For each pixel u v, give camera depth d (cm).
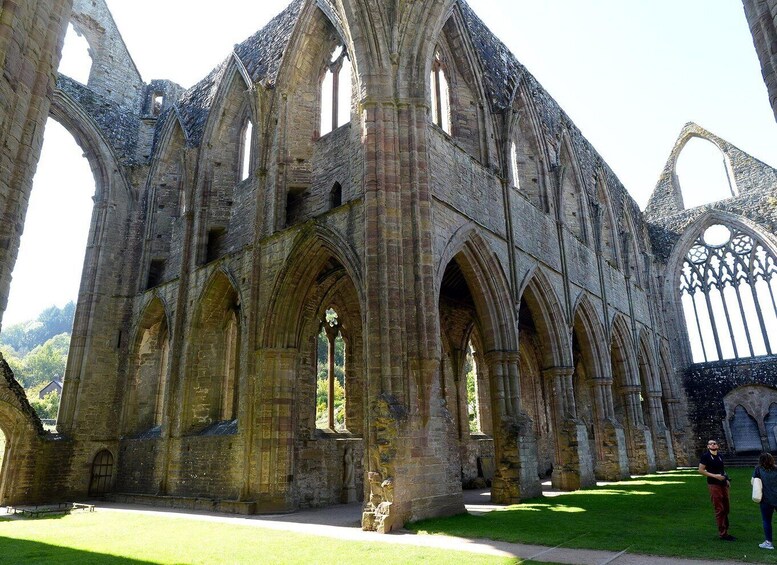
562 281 2677
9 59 918
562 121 3228
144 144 3188
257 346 2027
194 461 2155
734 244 4281
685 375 4234
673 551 959
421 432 1498
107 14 3288
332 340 2472
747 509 1514
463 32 2372
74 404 2586
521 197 2477
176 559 988
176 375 2397
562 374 2442
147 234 2903
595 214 3325
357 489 2164
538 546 1055
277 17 2569
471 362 5728
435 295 1667
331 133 2153
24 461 2359
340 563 930
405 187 1706
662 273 4488
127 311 2836
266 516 1717
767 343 4000
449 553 1001
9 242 917
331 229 1855
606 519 1385
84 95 3005
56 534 1343
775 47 941
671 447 3716
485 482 2744
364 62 1828
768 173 4194
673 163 4759
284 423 1919
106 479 2572
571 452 2317
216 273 2362
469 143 2322
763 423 3878
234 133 2692
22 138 964
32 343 16738
